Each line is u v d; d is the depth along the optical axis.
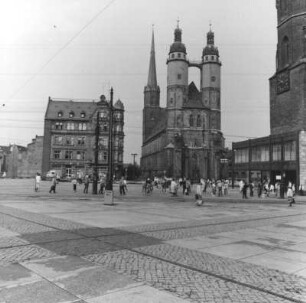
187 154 92.56
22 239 9.63
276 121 54.53
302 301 5.45
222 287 6.02
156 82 140.25
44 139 88.81
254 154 53.97
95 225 12.59
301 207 24.33
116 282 6.12
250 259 8.03
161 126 113.44
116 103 89.44
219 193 37.12
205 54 98.69
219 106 97.75
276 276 6.73
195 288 5.93
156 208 20.34
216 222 14.30
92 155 88.25
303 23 51.44
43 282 6.05
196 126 94.38
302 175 43.56
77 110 91.06
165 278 6.44
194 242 9.88
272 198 35.19
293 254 8.58
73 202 23.16
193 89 102.06
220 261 7.80
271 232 11.91
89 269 6.89
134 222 13.71
